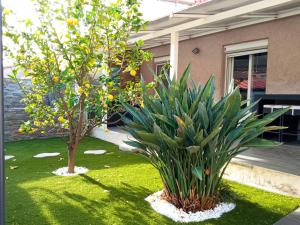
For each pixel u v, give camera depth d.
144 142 2.85
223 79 7.23
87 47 3.71
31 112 4.23
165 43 8.77
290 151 4.89
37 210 2.93
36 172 4.43
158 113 2.90
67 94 3.95
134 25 3.88
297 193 3.39
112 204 3.11
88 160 5.25
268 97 5.74
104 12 3.66
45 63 3.89
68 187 3.66
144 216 2.81
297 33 5.61
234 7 4.50
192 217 2.78
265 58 6.49
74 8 3.70
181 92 3.01
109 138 7.46
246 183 3.91
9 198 3.26
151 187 3.68
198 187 2.88
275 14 5.80
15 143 7.26
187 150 2.69
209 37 7.46
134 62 4.16
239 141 2.88
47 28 3.76
